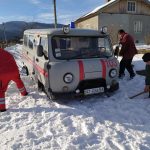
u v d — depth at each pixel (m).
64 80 6.29
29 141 4.73
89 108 6.33
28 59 8.90
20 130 5.23
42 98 7.21
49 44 6.48
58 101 6.87
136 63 11.45
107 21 31.27
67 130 5.15
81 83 6.41
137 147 4.38
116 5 31.39
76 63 6.36
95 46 6.81
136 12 32.59
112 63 6.71
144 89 7.13
